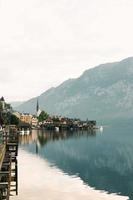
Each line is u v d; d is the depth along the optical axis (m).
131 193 49.94
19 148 119.94
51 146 132.75
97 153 111.69
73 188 51.97
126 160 94.19
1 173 30.58
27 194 45.66
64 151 114.75
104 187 54.19
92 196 47.16
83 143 153.25
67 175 64.56
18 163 78.19
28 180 56.44
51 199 44.03
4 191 33.59
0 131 41.56
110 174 69.25
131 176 67.00
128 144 149.88
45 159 89.62
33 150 113.94
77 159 94.19
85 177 63.47
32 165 75.81
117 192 50.44
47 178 59.59
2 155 37.53
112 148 130.38
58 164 80.50
